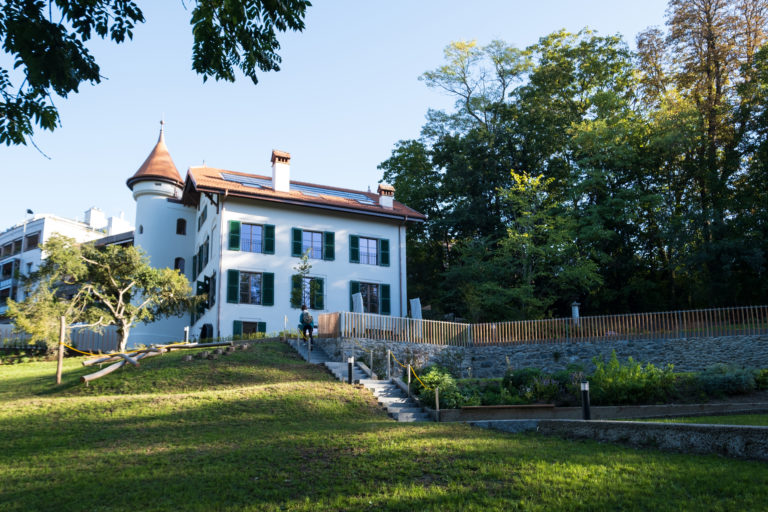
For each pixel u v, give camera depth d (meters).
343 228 34.00
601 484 7.86
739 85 32.16
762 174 31.55
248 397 15.62
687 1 34.41
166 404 14.93
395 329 23.78
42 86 7.80
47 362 28.05
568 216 34.03
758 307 20.86
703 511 6.70
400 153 47.69
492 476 8.52
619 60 40.31
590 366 22.98
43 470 9.72
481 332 25.91
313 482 8.58
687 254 31.19
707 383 16.47
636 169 36.38
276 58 8.87
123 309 26.70
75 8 7.72
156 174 38.72
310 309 31.80
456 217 39.59
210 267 32.25
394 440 11.01
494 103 42.03
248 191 30.98
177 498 8.05
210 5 8.27
